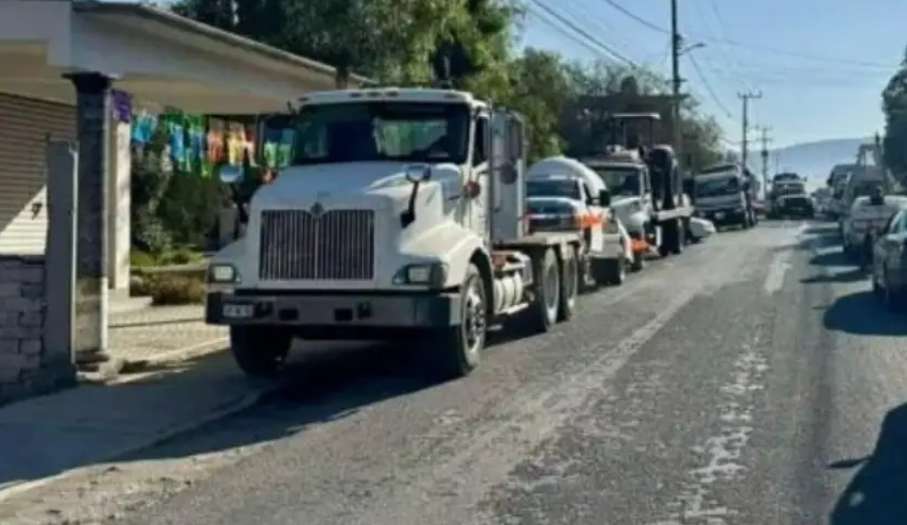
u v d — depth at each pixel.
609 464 10.97
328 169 16.11
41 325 15.35
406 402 14.27
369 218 14.90
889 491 9.95
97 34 16.77
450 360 15.57
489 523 9.14
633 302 25.58
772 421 12.81
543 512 9.41
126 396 14.66
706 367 16.47
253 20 34.91
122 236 25.11
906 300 23.39
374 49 31.75
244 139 31.05
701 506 9.52
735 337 19.59
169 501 10.03
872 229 34.62
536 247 20.09
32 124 24.20
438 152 16.67
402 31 31.95
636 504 9.60
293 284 14.98
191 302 24.91
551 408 13.65
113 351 17.91
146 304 24.31
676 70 72.25
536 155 52.28
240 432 12.80
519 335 20.09
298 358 17.80
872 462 10.95
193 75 19.98
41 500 10.11
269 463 11.34
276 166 16.75
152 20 17.08
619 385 15.09
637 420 12.91
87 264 16.17
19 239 23.91
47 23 16.08
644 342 19.09
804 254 41.94
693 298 26.38
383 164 16.31
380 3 31.61
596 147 51.53
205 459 11.56
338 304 14.81
